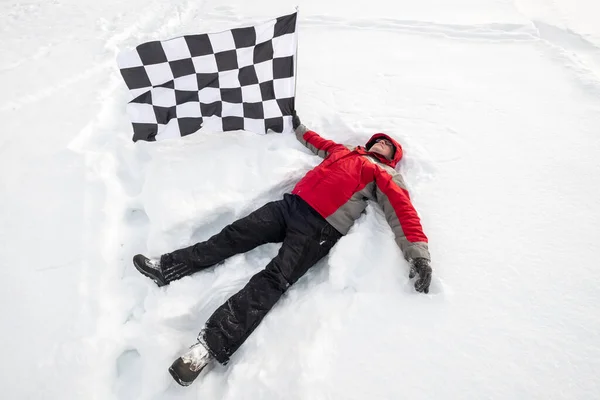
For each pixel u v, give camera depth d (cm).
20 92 305
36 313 179
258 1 495
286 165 235
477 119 280
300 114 291
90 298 185
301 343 165
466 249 196
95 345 171
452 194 223
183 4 487
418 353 161
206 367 173
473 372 155
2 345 170
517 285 181
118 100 309
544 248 195
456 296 178
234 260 203
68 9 467
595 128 267
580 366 154
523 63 351
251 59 237
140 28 432
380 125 275
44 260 197
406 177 238
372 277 186
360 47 386
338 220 200
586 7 473
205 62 234
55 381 161
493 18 430
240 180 232
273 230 203
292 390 151
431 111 290
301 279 200
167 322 181
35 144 257
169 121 244
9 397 157
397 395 150
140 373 172
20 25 424
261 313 176
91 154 247
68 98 303
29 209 218
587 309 171
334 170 212
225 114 249
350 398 150
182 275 196
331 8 468
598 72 350
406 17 439
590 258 190
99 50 370
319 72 344
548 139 260
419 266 178
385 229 205
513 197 221
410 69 346
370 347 163
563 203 216
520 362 156
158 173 238
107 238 208
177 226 212
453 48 381
